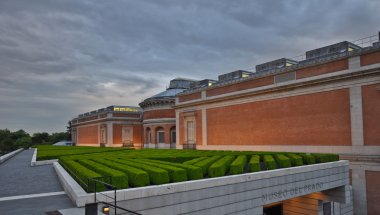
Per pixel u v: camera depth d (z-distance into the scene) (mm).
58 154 29547
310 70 27516
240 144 34781
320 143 26500
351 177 24109
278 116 30438
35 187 14797
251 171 16688
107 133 66312
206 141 40062
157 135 54719
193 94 42656
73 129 92688
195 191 12398
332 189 20453
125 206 10648
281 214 22469
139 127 69062
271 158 19047
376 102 22750
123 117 66938
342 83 25031
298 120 28453
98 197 10312
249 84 33781
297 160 19469
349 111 24500
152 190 11242
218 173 14625
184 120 44281
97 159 19391
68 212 9586
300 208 21156
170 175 13148
